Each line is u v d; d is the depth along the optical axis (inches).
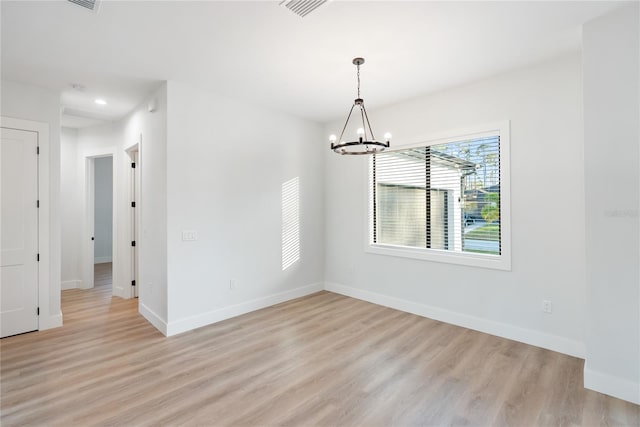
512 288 125.9
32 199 134.9
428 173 155.3
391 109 164.4
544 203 117.7
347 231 188.2
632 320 84.7
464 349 117.3
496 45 104.4
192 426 76.4
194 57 111.8
